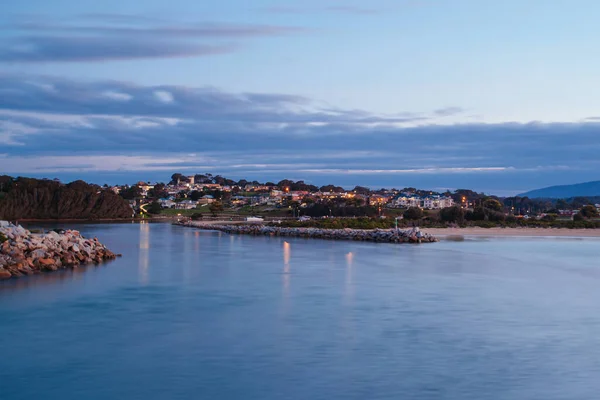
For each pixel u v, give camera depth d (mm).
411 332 26344
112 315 30281
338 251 71500
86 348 24016
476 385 19438
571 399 18266
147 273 47656
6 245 48406
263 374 20625
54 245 54031
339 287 39656
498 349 23562
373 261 58094
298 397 18500
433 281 42719
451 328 27109
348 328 27156
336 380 19969
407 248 76875
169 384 19734
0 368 21531
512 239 99188
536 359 22250
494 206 179750
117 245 83625
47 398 18641
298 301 34156
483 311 31078
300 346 24094
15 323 28469
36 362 22203
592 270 50469
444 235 109812
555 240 96500
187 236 110500
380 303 33438
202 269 50750
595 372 20734
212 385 19609
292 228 119375
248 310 31453
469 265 54281
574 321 28672
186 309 31797
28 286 39969
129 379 20250
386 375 20438
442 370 20953
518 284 41312
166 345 24391
